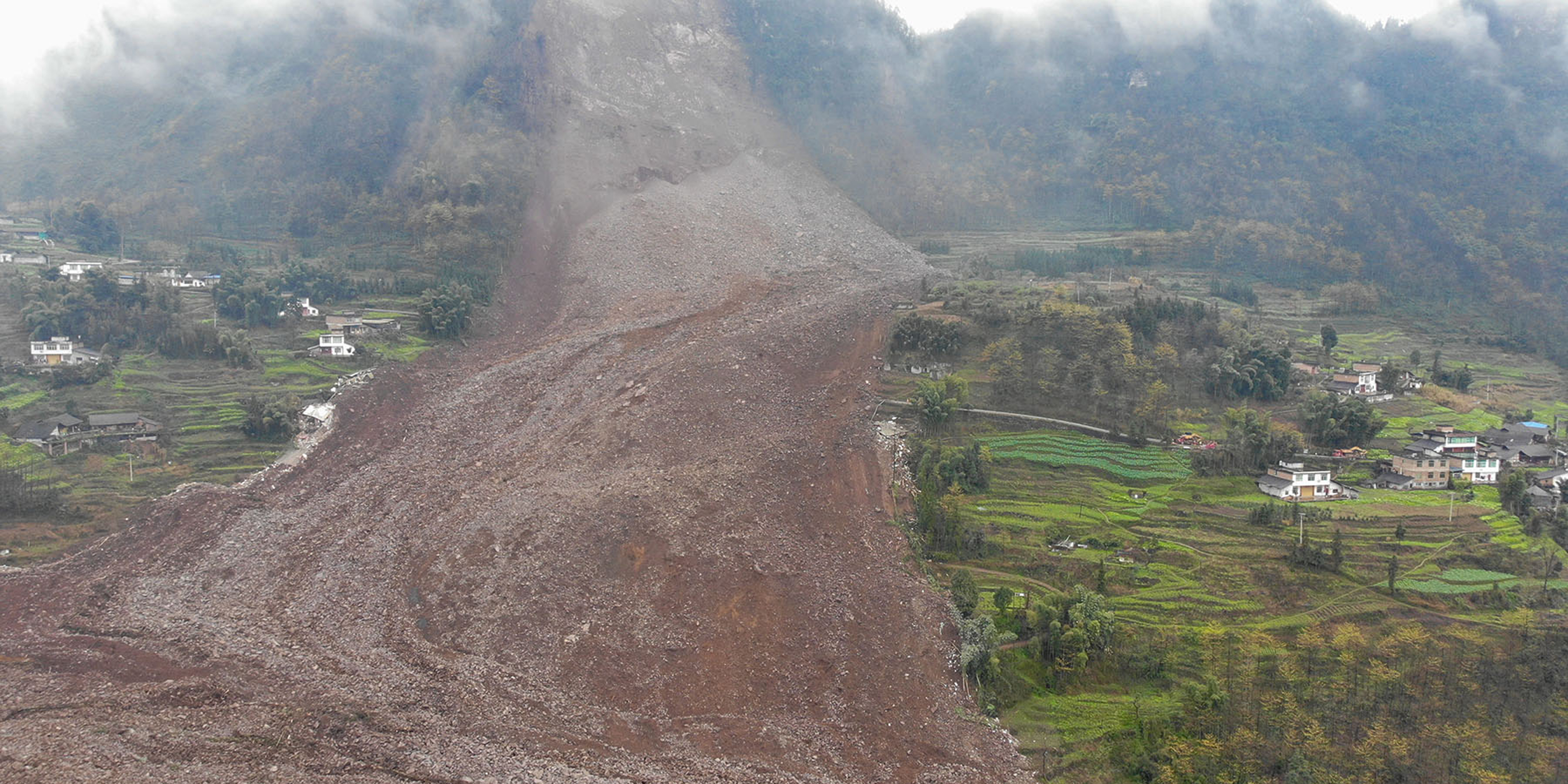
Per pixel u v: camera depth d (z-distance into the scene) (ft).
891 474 373.20
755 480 353.10
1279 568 317.42
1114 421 417.69
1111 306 490.08
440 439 412.36
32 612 291.99
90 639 274.57
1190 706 256.93
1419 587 304.09
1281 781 230.68
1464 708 248.11
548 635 281.74
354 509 357.20
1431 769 228.63
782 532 327.47
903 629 289.74
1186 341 467.52
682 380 426.10
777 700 261.24
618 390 432.66
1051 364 439.63
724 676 268.21
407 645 278.67
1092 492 371.35
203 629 282.36
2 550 325.83
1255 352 455.22
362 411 433.89
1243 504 361.51
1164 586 311.68
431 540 331.16
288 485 375.45
